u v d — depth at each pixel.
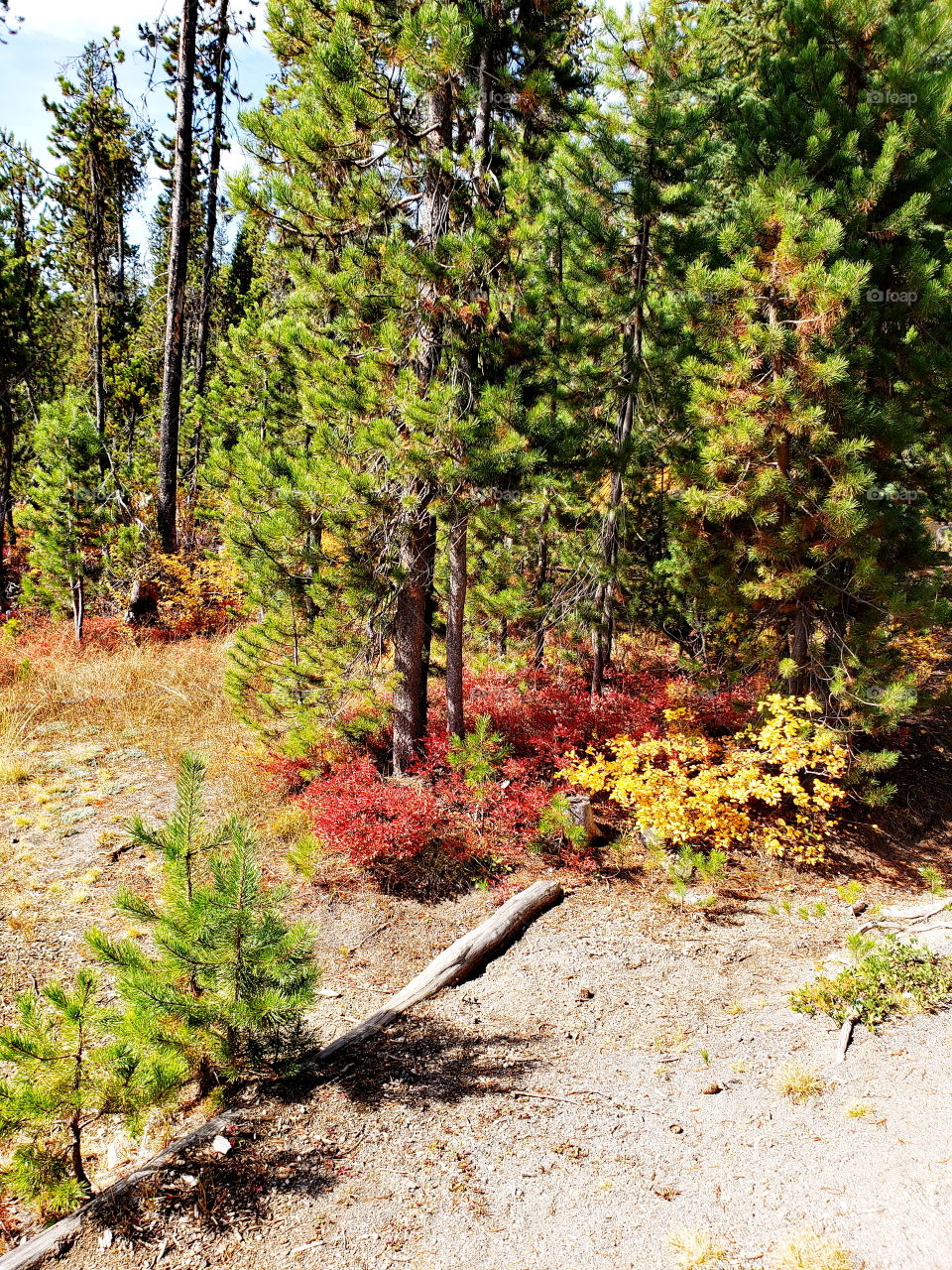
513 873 7.63
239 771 8.91
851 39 8.77
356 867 7.52
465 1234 3.56
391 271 7.28
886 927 6.79
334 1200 3.75
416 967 6.17
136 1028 3.75
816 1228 3.54
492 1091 4.61
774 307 8.04
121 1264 3.36
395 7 7.25
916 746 11.06
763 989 5.80
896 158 8.41
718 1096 4.55
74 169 20.67
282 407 13.46
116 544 13.51
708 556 9.08
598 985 5.86
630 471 11.38
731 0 13.24
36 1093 3.43
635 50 9.58
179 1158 3.91
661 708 9.86
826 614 9.00
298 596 9.01
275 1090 4.50
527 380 8.04
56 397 23.94
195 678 11.71
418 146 7.89
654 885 7.57
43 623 13.87
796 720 8.09
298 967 4.20
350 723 8.77
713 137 12.03
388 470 7.53
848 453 7.75
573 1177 3.92
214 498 16.97
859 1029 5.15
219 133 17.41
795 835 8.34
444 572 10.14
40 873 6.72
